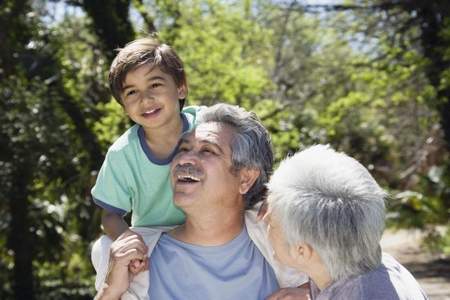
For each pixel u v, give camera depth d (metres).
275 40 16.59
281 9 16.03
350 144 24.91
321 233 2.41
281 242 2.56
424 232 22.14
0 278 14.44
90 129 12.96
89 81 13.77
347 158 2.56
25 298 14.11
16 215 13.34
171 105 3.12
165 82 3.13
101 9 13.17
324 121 15.62
